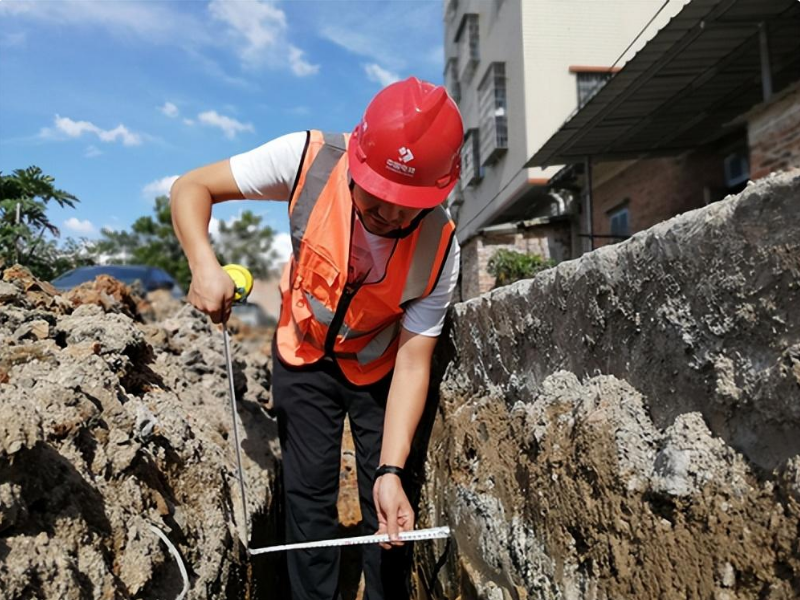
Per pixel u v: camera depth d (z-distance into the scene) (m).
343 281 2.06
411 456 2.84
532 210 11.90
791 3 4.45
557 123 10.00
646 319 1.27
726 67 5.54
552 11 10.02
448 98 1.82
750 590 0.97
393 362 2.41
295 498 2.43
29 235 4.59
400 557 2.52
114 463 1.74
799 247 0.91
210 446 2.63
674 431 1.15
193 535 2.00
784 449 0.96
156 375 2.89
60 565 1.33
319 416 2.41
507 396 1.93
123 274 9.06
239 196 2.18
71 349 2.15
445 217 2.09
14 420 1.33
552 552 1.50
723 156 7.54
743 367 1.03
